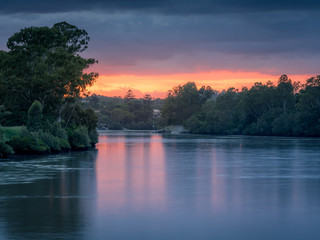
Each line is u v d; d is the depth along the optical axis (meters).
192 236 23.23
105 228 24.61
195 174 49.62
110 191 36.97
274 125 194.25
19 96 95.12
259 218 27.16
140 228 24.67
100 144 124.50
